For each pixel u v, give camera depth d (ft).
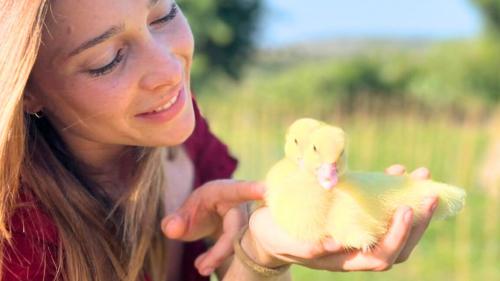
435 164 18.29
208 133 4.03
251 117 21.79
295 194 2.69
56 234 3.19
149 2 3.00
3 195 3.00
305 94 40.81
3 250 3.07
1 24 2.87
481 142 20.13
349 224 2.64
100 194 3.42
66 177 3.28
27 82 3.07
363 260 2.73
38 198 3.19
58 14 2.92
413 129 20.08
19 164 2.99
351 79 41.60
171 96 3.08
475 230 14.11
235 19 40.16
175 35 3.14
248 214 3.41
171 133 3.14
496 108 35.37
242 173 18.67
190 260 3.78
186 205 3.48
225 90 40.52
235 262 3.20
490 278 12.74
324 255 2.76
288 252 2.82
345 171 2.69
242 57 40.70
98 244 3.32
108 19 2.93
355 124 23.38
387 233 2.68
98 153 3.36
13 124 2.92
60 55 2.97
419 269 12.67
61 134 3.29
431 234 13.70
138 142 3.16
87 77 3.00
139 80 3.02
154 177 3.51
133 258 3.44
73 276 3.21
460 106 37.96
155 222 3.62
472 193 16.22
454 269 12.78
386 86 41.45
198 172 3.95
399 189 2.76
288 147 2.79
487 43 40.78
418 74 41.32
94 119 3.07
